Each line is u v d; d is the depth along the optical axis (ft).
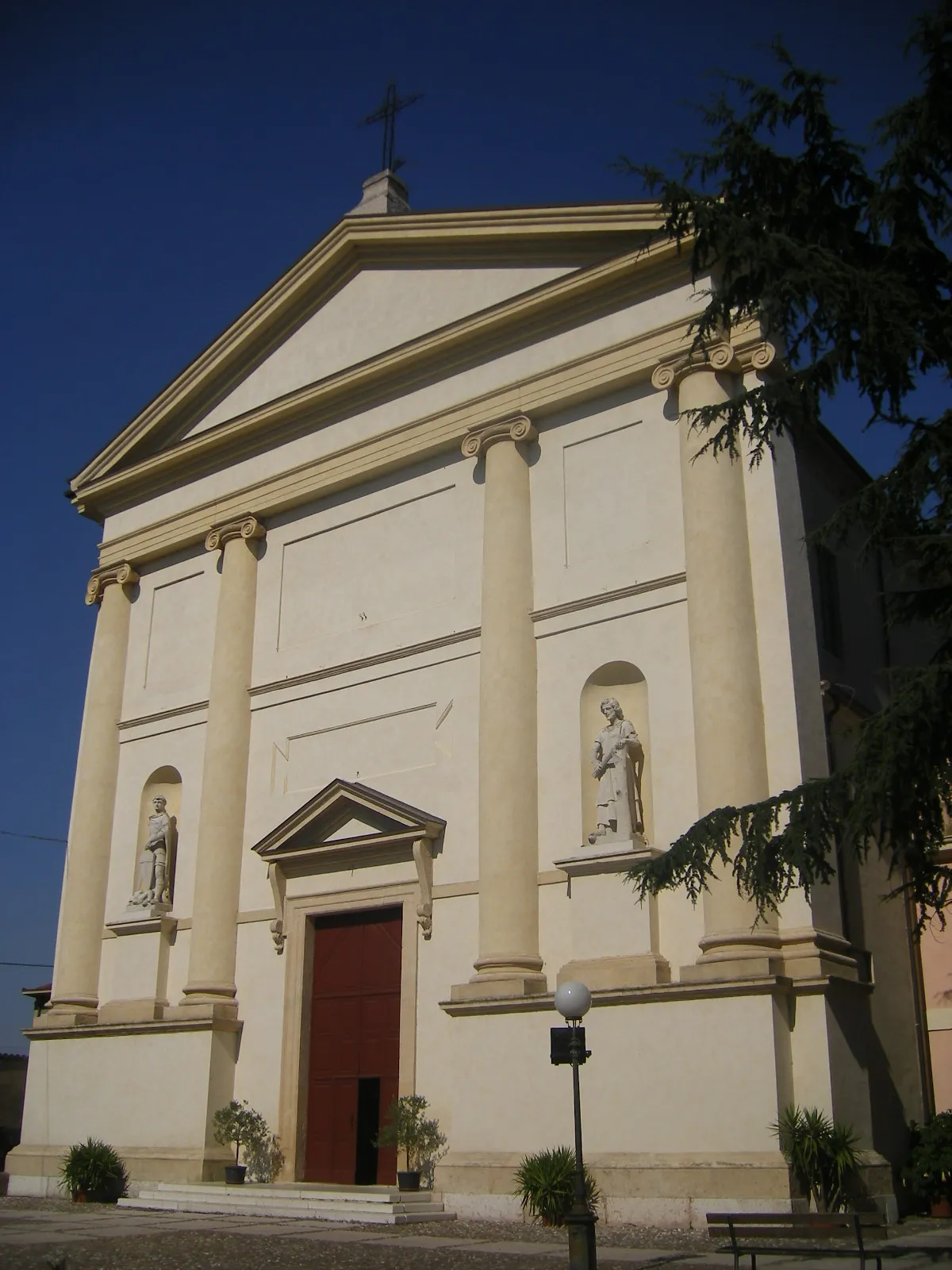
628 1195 53.21
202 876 77.46
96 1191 72.54
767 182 40.98
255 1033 73.51
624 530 66.13
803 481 66.33
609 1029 56.39
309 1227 56.29
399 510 77.05
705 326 41.09
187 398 90.63
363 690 75.00
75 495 95.61
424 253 80.02
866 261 40.78
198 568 87.92
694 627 60.44
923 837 36.86
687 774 60.08
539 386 70.79
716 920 55.36
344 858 72.02
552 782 64.69
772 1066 51.42
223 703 80.53
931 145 38.19
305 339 85.46
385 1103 67.15
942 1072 63.67
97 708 89.10
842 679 65.92
